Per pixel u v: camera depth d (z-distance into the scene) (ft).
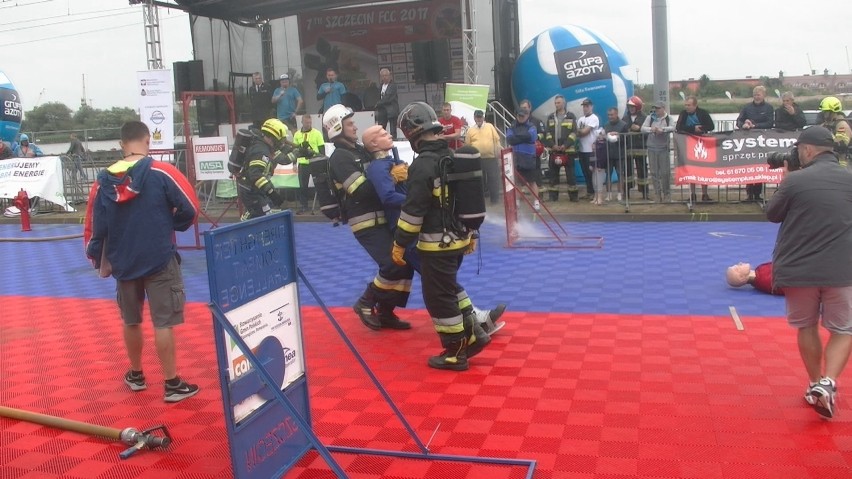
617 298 25.72
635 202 46.03
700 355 19.36
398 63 59.16
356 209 22.00
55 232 52.13
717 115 74.33
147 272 17.17
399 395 17.51
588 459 13.79
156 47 53.93
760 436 14.42
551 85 55.47
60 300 30.09
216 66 61.72
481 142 45.03
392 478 13.37
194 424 16.42
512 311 24.58
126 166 17.21
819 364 15.49
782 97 41.93
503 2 59.16
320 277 31.86
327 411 16.69
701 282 27.55
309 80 61.41
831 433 14.42
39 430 16.24
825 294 14.97
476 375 18.62
